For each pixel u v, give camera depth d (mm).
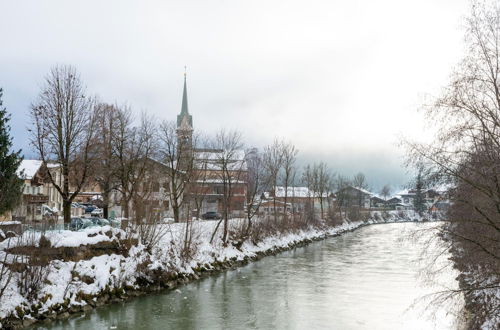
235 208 68438
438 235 16234
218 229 46969
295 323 22141
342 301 26906
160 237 32281
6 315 19156
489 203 15414
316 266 42250
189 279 32906
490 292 15867
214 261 38781
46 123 33719
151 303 25844
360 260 46812
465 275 17906
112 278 26109
